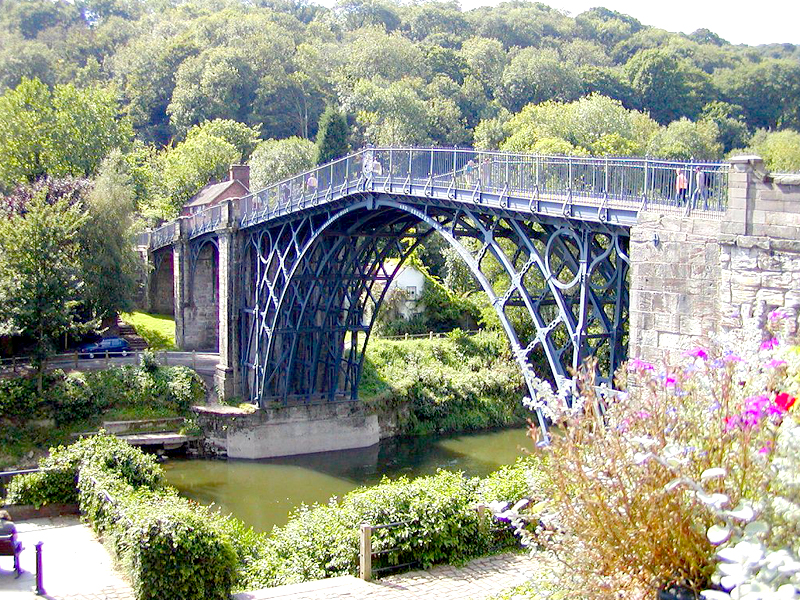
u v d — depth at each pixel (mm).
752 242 14406
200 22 121812
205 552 15281
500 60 120062
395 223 35688
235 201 42344
